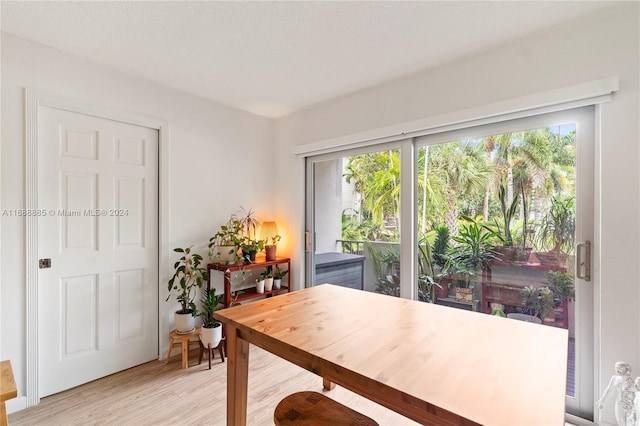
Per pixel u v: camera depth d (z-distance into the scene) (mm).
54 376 2168
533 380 947
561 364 1047
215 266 2906
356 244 3039
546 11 1753
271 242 3434
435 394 872
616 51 1736
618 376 1524
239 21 1846
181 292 2844
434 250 2561
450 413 796
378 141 2775
